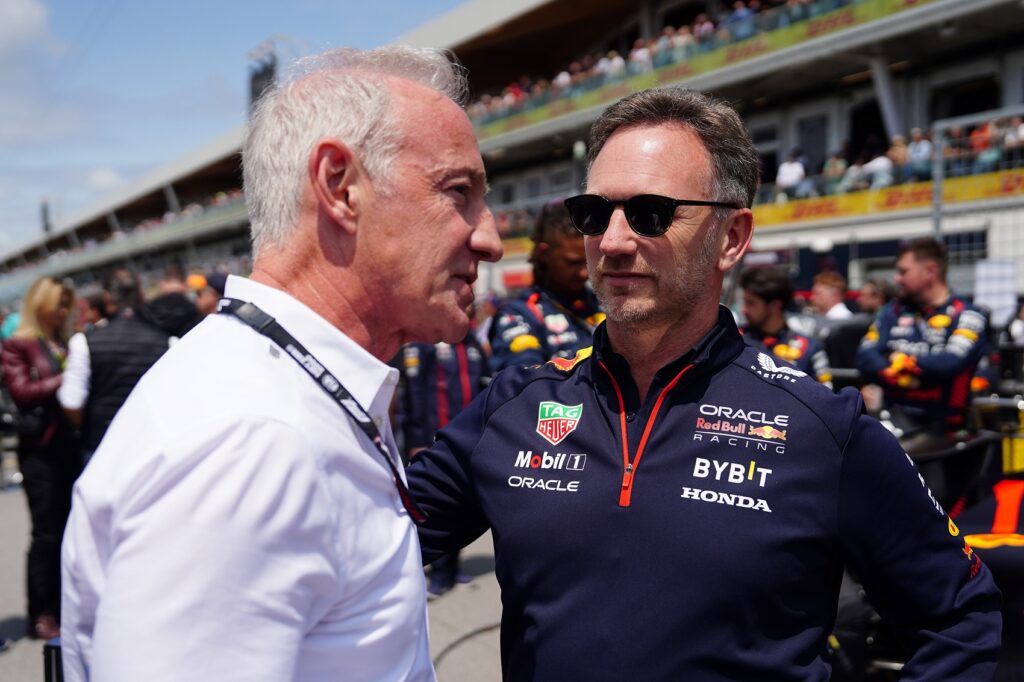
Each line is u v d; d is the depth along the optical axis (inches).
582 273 112.7
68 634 36.0
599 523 49.4
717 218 53.3
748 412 50.2
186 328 163.2
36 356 152.9
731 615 46.0
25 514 258.7
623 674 46.4
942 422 136.3
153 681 29.4
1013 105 586.2
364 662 36.3
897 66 664.4
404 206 39.6
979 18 543.8
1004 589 76.4
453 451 59.2
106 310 213.8
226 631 30.6
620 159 52.9
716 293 55.3
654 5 920.3
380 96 39.5
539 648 49.7
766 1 722.8
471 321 43.9
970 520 87.0
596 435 52.3
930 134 519.2
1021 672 75.2
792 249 540.1
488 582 178.1
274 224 40.1
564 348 111.6
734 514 47.3
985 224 212.2
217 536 30.9
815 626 48.0
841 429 48.7
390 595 37.6
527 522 51.8
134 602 30.2
